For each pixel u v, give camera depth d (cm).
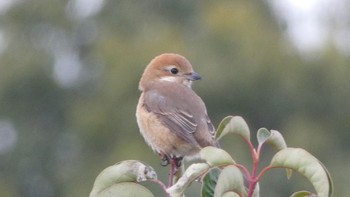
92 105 2523
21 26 2703
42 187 2470
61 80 2642
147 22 2669
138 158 2305
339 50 2459
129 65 2473
